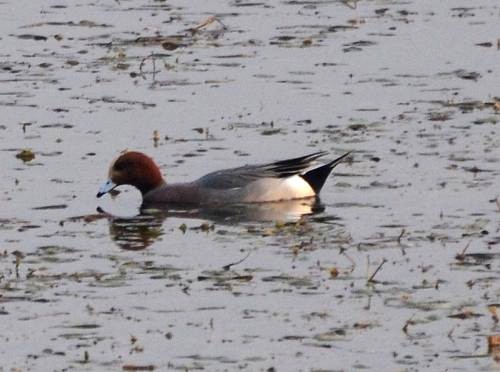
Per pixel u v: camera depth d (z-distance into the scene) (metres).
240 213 19.84
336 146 22.41
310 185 20.53
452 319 15.12
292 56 28.69
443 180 20.58
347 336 14.73
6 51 29.47
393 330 14.86
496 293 15.84
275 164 20.70
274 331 14.89
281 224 18.89
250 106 25.03
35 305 15.71
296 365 14.02
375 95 25.53
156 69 27.77
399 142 22.50
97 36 30.64
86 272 16.81
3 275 16.72
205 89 26.19
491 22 31.31
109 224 19.12
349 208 19.56
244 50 29.30
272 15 32.59
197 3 34.00
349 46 29.45
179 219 19.53
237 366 14.02
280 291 16.05
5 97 25.73
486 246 17.52
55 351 14.45
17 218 19.28
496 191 20.00
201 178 20.66
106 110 24.83
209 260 17.27
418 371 13.85
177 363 14.11
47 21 32.12
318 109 24.70
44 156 22.25
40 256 17.47
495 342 14.38
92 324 15.17
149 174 20.58
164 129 23.67
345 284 16.23
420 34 30.36
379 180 20.70
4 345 14.64
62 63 28.34
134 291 16.12
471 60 28.09
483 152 21.84
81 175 21.36
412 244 17.67
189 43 29.97
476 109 24.36
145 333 14.90
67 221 19.20
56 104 25.25
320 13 32.78
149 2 34.25
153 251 17.70
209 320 15.23
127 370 13.95
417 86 26.12
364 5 33.56
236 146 22.66
